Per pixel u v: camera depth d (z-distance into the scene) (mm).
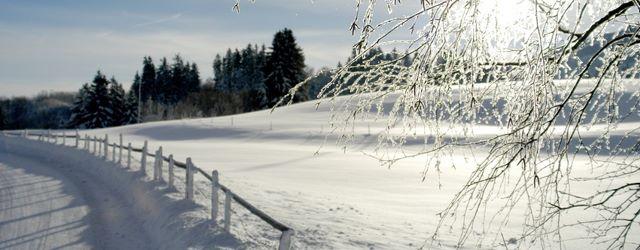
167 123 61094
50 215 10633
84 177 16859
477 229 8641
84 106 87062
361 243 7484
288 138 43688
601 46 3047
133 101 92375
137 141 46656
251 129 51719
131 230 9227
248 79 124375
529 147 2893
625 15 3055
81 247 8211
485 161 3020
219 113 100438
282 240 5223
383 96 3273
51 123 120562
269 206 10445
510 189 11305
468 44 2879
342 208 10664
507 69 3297
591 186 13188
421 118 3178
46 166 20594
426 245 7395
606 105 3086
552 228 8586
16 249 8172
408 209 11234
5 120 104188
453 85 3145
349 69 3209
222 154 29734
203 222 8234
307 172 20016
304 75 61750
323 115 58125
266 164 23641
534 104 2773
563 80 3139
